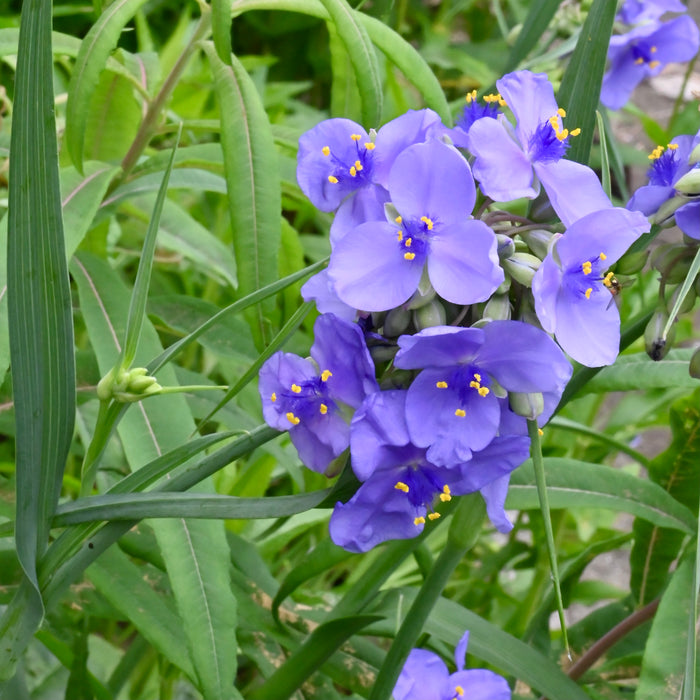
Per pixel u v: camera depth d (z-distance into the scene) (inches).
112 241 30.6
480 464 15.4
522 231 15.7
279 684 19.1
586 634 24.0
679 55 28.6
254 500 16.1
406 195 15.4
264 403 15.6
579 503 21.4
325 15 21.5
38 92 15.3
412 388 15.2
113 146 25.2
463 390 15.2
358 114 25.4
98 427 16.9
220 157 23.7
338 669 20.7
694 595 15.6
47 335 15.8
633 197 16.4
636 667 22.6
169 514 16.2
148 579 21.1
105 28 19.7
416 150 15.3
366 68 20.2
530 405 15.4
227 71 20.9
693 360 16.3
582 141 17.8
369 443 15.1
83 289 21.1
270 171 20.7
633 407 31.0
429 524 19.2
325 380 15.5
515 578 35.5
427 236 15.3
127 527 16.8
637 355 21.9
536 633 23.9
